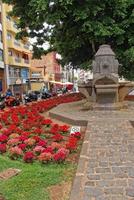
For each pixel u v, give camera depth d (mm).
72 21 10164
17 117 7402
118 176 3617
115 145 4934
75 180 3516
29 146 4906
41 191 3281
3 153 4734
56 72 49438
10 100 16812
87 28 9859
